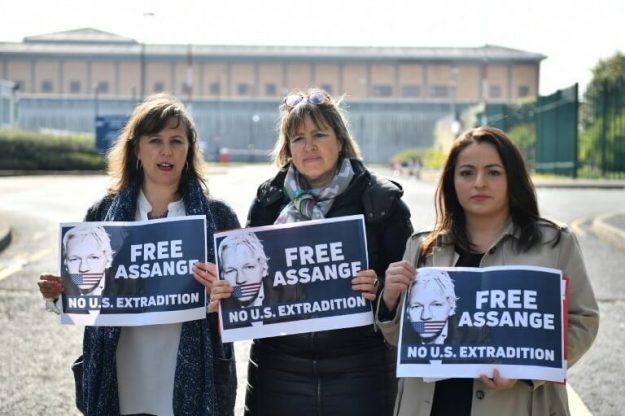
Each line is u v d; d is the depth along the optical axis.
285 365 3.91
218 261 3.73
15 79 101.00
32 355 7.26
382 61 101.31
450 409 3.46
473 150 3.55
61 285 3.85
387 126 96.12
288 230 3.75
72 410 5.87
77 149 55.94
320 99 3.86
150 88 101.06
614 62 73.62
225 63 101.19
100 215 4.06
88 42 110.81
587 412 5.83
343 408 3.87
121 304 3.82
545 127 41.47
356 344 3.88
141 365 3.87
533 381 3.38
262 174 48.19
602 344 7.75
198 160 4.07
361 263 3.73
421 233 3.73
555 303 3.37
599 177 36.62
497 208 3.55
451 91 100.25
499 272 3.41
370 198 3.85
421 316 3.43
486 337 3.38
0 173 46.44
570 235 3.52
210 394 3.80
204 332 3.85
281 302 3.73
